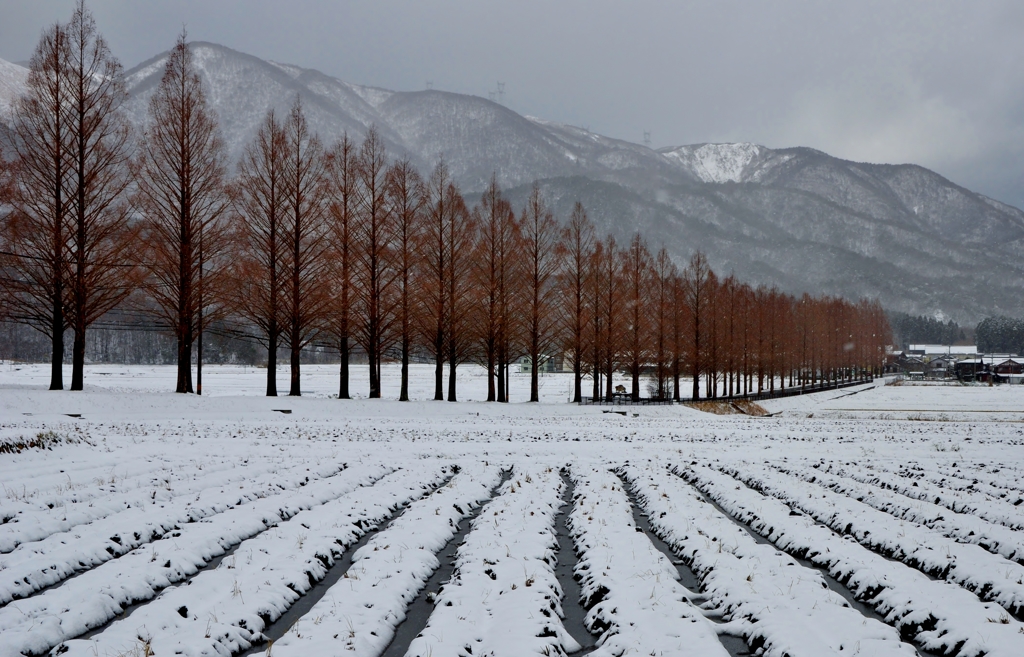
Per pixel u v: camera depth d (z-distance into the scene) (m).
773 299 71.31
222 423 24.89
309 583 8.20
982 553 8.96
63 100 28.98
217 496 11.71
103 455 15.43
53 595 7.23
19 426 19.33
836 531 10.92
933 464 17.36
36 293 29.62
